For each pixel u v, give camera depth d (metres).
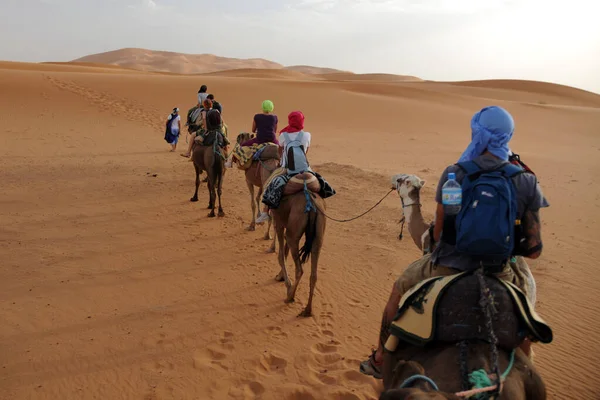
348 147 28.59
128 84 42.28
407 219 5.48
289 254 11.41
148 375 6.84
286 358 7.27
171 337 7.78
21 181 17.25
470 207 3.46
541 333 3.62
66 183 17.16
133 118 33.59
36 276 9.66
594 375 6.87
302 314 8.55
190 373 6.91
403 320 3.72
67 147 24.61
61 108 34.19
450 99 54.69
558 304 8.93
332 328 8.19
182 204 15.21
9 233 11.96
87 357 7.18
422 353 3.62
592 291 9.47
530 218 3.59
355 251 11.59
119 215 13.79
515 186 3.54
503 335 3.44
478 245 3.42
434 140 32.66
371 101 44.97
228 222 13.67
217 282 9.82
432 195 16.33
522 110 51.62
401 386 3.17
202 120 15.41
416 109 43.78
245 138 12.54
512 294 3.55
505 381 3.19
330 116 39.12
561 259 11.09
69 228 12.52
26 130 28.17
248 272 10.36
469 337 3.43
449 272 3.83
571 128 43.41
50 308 8.48
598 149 32.38
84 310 8.49
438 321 3.51
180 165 21.05
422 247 5.11
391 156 26.11
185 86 43.34
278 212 8.91
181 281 9.78
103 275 9.86
